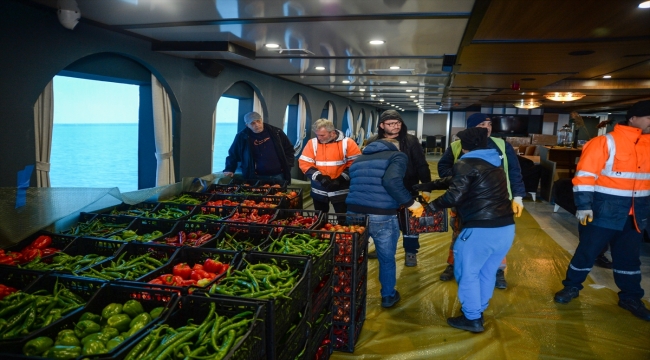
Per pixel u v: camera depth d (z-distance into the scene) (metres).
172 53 4.61
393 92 11.02
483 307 3.17
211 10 3.21
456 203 2.87
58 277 1.93
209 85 5.63
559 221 6.73
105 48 3.80
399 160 3.08
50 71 3.27
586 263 3.51
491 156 2.91
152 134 5.11
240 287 2.03
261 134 5.14
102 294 1.81
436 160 18.97
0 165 2.95
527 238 5.66
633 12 3.10
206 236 2.92
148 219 3.15
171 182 5.05
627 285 3.46
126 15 3.39
